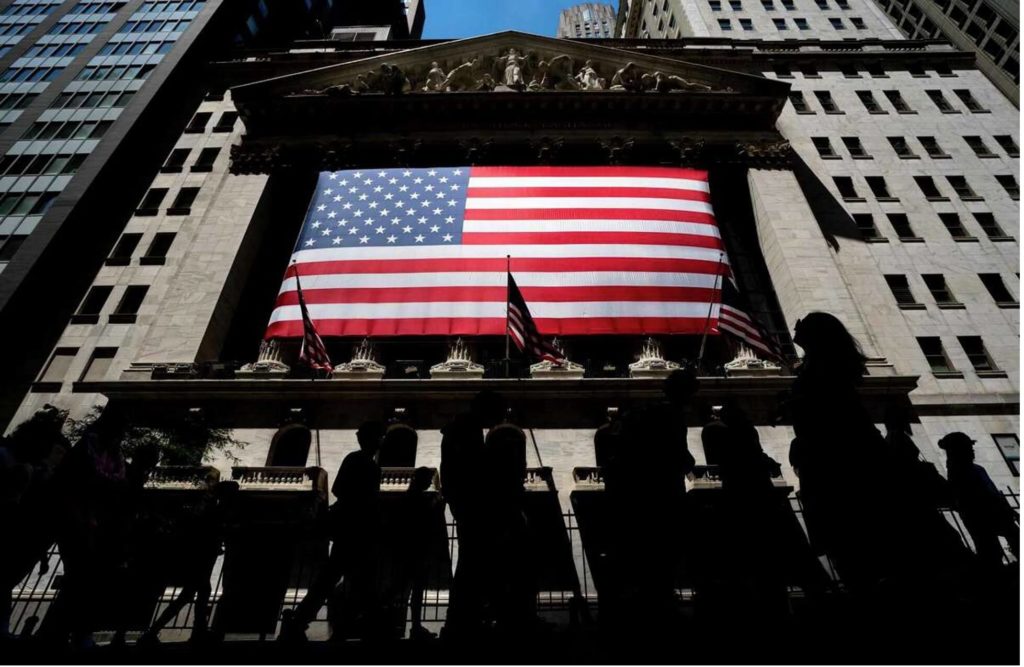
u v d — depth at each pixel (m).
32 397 22.95
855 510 4.77
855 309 24.70
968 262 27.70
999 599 4.60
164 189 31.72
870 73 39.66
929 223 29.58
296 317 23.41
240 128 35.56
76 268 28.00
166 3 45.09
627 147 32.59
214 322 24.75
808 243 27.55
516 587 5.96
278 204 32.28
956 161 32.47
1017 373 23.52
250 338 26.84
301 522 15.46
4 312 24.72
